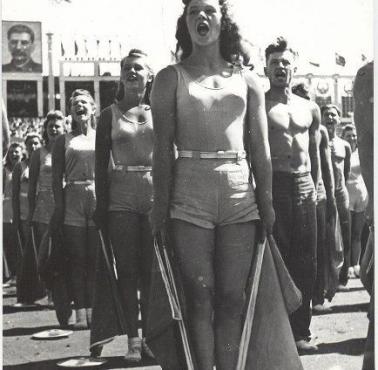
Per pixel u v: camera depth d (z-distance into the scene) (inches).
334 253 235.6
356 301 254.1
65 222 224.8
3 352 198.2
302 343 193.3
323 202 220.7
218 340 151.9
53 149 225.3
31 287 267.3
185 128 149.6
